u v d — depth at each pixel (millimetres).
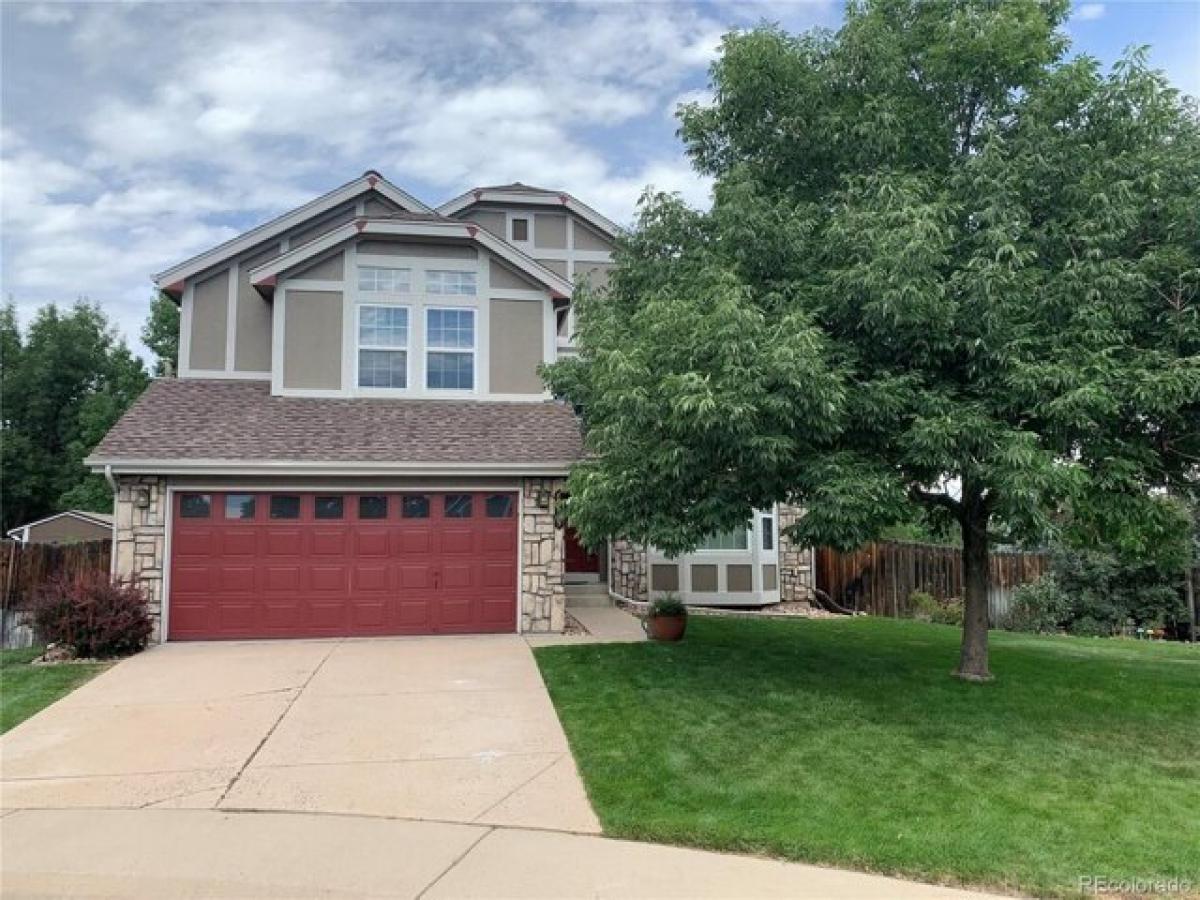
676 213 10195
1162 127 8469
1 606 12219
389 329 14180
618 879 4484
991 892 4355
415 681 9281
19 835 5176
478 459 12391
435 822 5344
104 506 34781
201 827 5289
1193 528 14867
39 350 37750
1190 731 7512
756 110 9688
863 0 9609
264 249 15469
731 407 6852
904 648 11664
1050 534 7090
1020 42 8648
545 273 14562
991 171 8125
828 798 5648
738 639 12031
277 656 10766
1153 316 8055
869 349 8180
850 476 7398
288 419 12992
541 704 8273
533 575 12758
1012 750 6832
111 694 8766
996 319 7336
